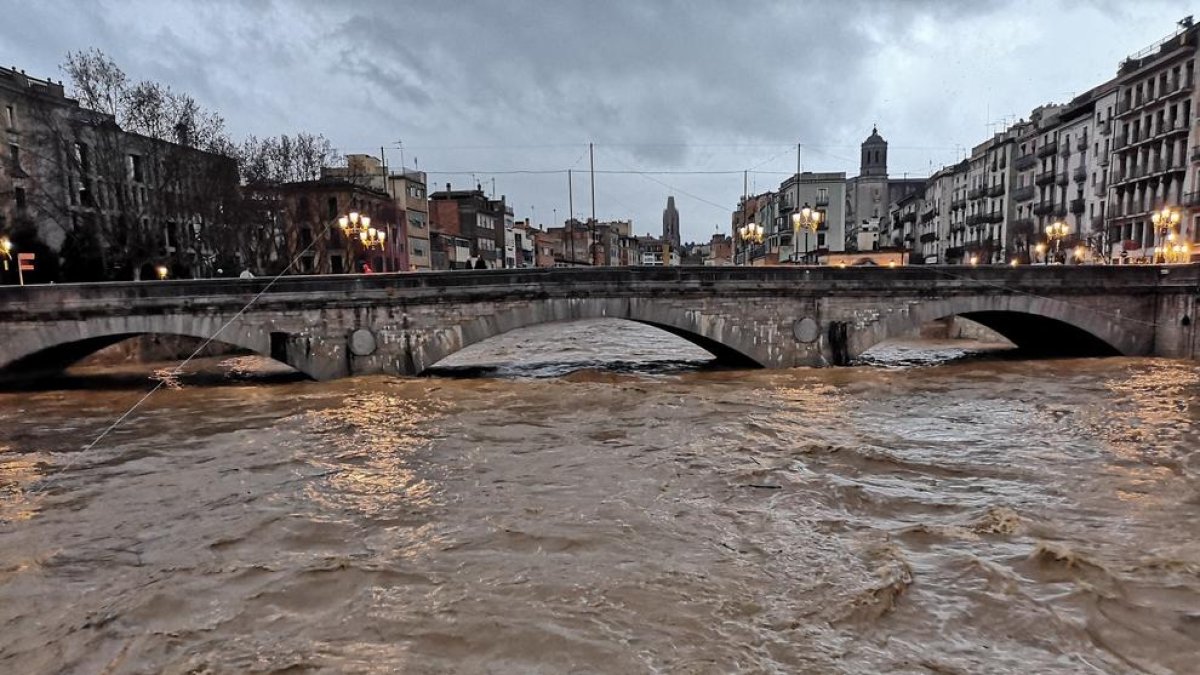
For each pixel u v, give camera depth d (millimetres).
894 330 28094
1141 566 8672
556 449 15258
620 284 26219
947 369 28109
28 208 44125
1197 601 7734
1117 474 12969
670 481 12664
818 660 6637
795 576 8492
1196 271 28656
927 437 16125
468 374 28344
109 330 23812
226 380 27609
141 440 16938
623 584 8336
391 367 25391
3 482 13508
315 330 24828
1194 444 15266
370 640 7211
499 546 9633
